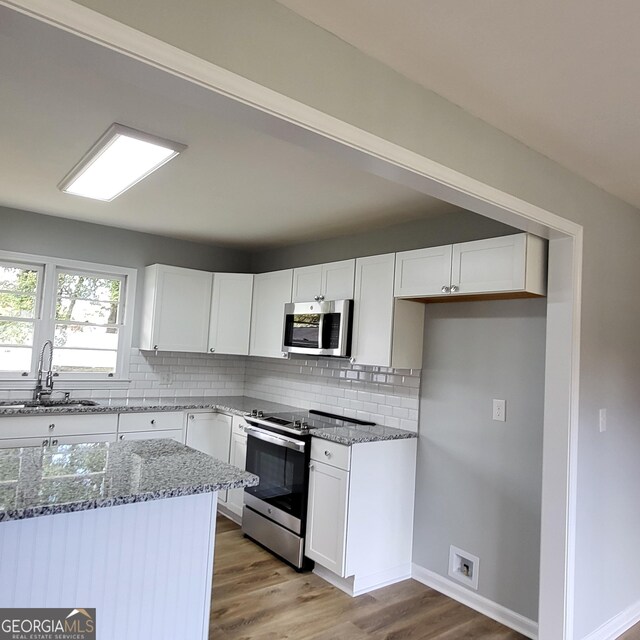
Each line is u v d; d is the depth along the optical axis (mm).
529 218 2256
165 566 1927
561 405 2471
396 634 2648
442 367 3283
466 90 1850
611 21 1472
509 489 2875
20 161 2795
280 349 4234
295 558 3328
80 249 4211
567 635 2398
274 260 4871
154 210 3723
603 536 2672
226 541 3744
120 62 1196
